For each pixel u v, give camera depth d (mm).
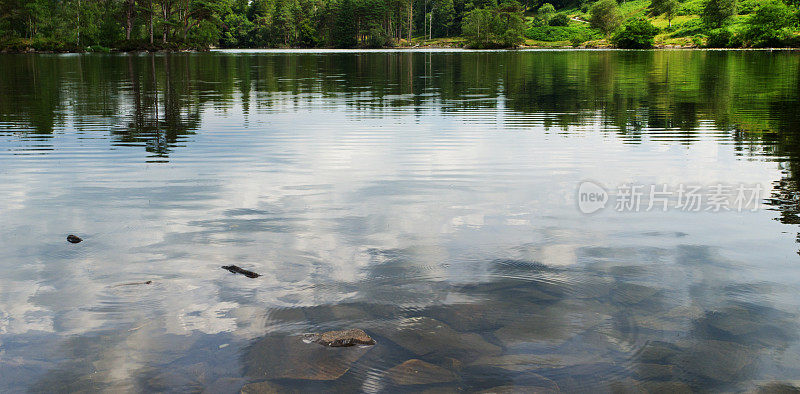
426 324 3637
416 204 6648
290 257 4863
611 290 4148
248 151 10359
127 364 3199
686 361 3205
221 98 20906
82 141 11461
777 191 7141
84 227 5746
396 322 3668
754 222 5816
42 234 5508
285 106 18281
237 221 5957
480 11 118812
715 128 12953
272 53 92125
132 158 9656
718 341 3414
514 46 113250
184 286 4246
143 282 4324
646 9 138625
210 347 3371
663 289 4160
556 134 12344
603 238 5355
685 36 110188
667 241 5258
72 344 3418
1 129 13039
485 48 114000
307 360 3221
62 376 3088
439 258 4824
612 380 3027
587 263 4691
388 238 5379
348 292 4129
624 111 16344
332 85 27734
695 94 21188
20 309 3873
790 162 9047
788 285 4203
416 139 11758
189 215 6191
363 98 21000
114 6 90938
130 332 3553
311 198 6945
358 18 136625
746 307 3852
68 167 8883
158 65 47750
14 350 3355
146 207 6516
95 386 2992
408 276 4426
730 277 4371
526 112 16391
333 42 142625
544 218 6051
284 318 3730
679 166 8828
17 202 6762
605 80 29156
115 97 20891
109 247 5121
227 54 85312
